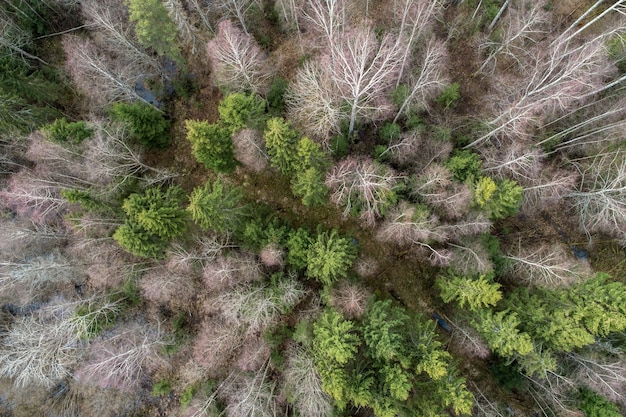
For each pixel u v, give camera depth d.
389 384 18.30
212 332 23.28
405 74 22.47
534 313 19.12
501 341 18.33
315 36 23.53
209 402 22.73
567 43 20.30
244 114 18.31
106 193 20.80
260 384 22.36
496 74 23.39
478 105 23.27
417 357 18.84
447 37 23.31
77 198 19.11
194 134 17.42
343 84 19.34
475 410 22.23
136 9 19.17
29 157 21.69
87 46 22.23
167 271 22.55
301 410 19.81
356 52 17.95
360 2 23.80
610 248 23.98
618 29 18.36
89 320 22.38
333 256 19.62
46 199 20.36
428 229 19.73
